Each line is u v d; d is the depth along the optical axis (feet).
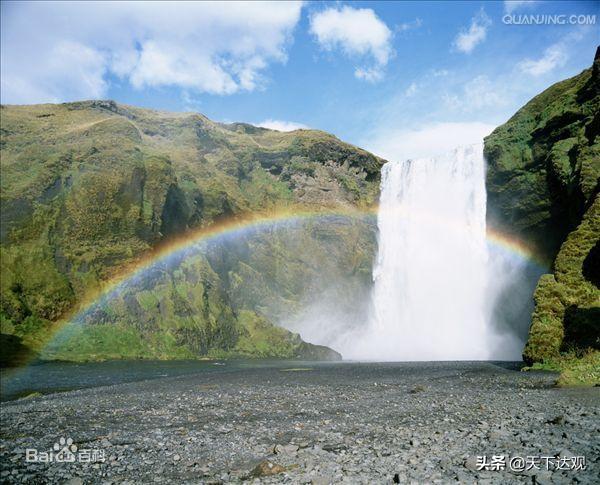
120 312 234.17
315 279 345.31
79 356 198.59
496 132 250.57
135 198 271.49
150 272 257.75
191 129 389.60
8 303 206.08
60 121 330.13
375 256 345.51
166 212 284.20
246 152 391.45
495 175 235.81
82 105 358.84
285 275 338.34
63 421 53.93
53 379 128.26
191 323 246.47
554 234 204.44
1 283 211.00
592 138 175.42
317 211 371.35
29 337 200.64
